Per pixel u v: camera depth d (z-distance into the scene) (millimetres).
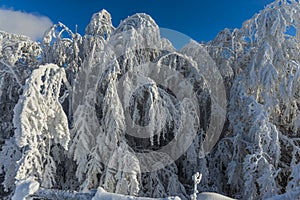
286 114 7059
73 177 6543
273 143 6160
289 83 6766
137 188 5480
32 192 4270
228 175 6516
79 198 4078
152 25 6945
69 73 7492
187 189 6727
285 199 4562
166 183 6590
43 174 5504
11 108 7605
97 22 7883
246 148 6512
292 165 6246
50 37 7965
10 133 7559
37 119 5086
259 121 6227
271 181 5766
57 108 5395
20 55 8242
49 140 5602
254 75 6973
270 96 6762
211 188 6656
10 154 5945
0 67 7492
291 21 7223
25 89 5051
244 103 6914
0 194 6898
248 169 6121
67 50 7824
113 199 3818
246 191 6008
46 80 5332
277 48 7125
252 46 8172
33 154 5258
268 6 7523
